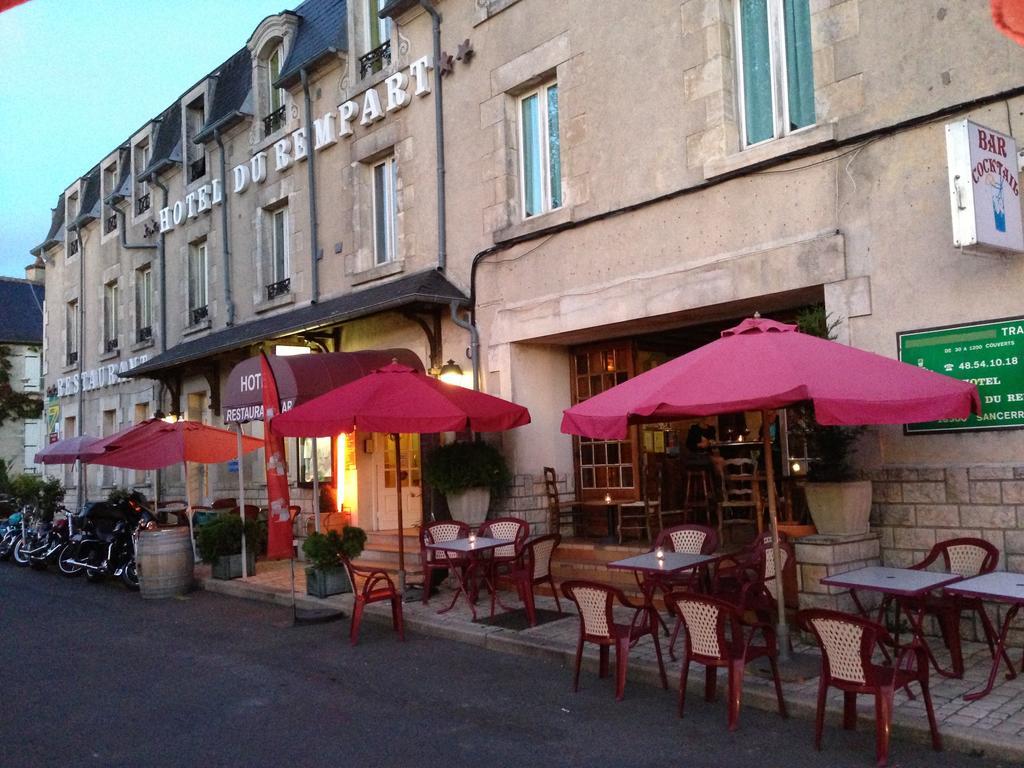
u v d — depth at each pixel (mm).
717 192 7980
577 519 10391
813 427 6828
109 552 12273
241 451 11719
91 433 21328
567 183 9359
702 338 10453
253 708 5895
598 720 5363
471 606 8188
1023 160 6074
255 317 14719
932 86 6582
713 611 5105
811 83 7652
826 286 7125
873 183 6898
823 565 6344
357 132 12398
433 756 4855
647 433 10164
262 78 14727
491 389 10188
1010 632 6062
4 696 6410
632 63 8750
